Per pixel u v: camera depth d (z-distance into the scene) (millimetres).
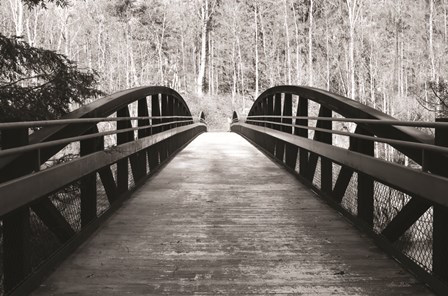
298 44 44312
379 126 4258
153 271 3529
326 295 3086
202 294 3105
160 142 9805
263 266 3650
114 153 5363
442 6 39688
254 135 15242
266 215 5328
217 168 9242
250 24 54031
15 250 3082
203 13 50656
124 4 47062
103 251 3996
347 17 39250
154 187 7086
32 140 3414
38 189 3178
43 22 38250
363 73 40344
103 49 46219
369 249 4078
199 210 5559
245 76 58688
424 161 3213
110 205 5418
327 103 6113
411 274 3451
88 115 4594
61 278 3377
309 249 4078
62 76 6777
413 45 41531
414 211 3500
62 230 3861
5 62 6574
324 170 6211
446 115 12055
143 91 7621
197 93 49781
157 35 51719
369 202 4531
